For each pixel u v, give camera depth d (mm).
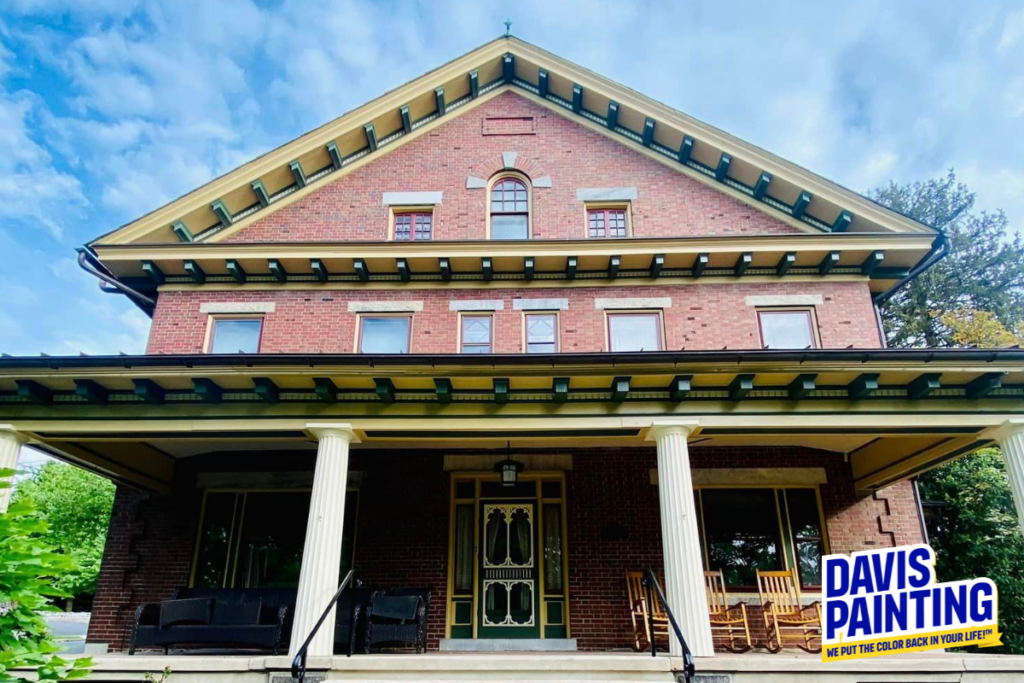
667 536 8492
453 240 12328
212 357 8555
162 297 12789
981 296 28484
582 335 12352
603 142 14078
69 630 24391
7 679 4637
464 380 8867
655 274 12594
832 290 12602
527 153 14008
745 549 11805
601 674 7395
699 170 13750
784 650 10547
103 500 31109
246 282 12852
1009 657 7648
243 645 9195
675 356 8547
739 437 10836
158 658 7676
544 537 11883
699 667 7383
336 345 12383
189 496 12109
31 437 9281
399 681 7395
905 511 11906
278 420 9102
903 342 28547
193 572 11719
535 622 11367
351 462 12062
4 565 4246
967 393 9039
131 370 8750
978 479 16578
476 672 7395
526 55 14188
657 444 9070
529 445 11445
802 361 8648
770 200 13438
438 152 14102
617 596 11234
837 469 12156
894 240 12195
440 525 11664
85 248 12352
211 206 13047
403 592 10445
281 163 13312
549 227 13336
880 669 7379
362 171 13992
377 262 12664
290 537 12031
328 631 7949
